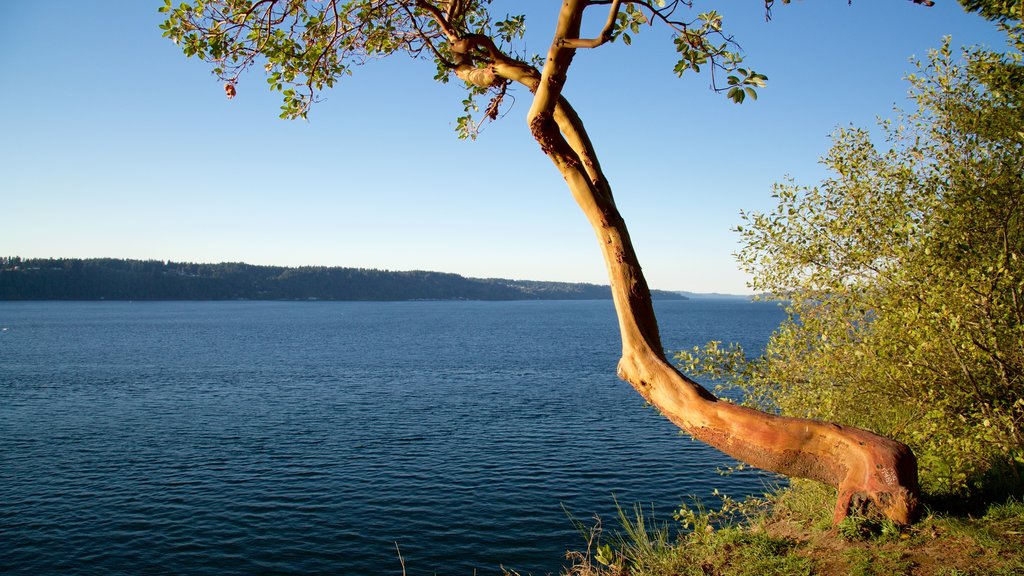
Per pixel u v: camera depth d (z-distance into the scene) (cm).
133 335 9481
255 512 1838
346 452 2497
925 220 749
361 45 585
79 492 2041
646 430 2731
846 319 762
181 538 1661
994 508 529
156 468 2305
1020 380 629
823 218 789
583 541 1523
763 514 711
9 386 4378
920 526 494
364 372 5153
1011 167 725
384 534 1648
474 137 626
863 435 465
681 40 433
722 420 344
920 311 643
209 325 12250
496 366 5494
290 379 4753
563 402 3566
